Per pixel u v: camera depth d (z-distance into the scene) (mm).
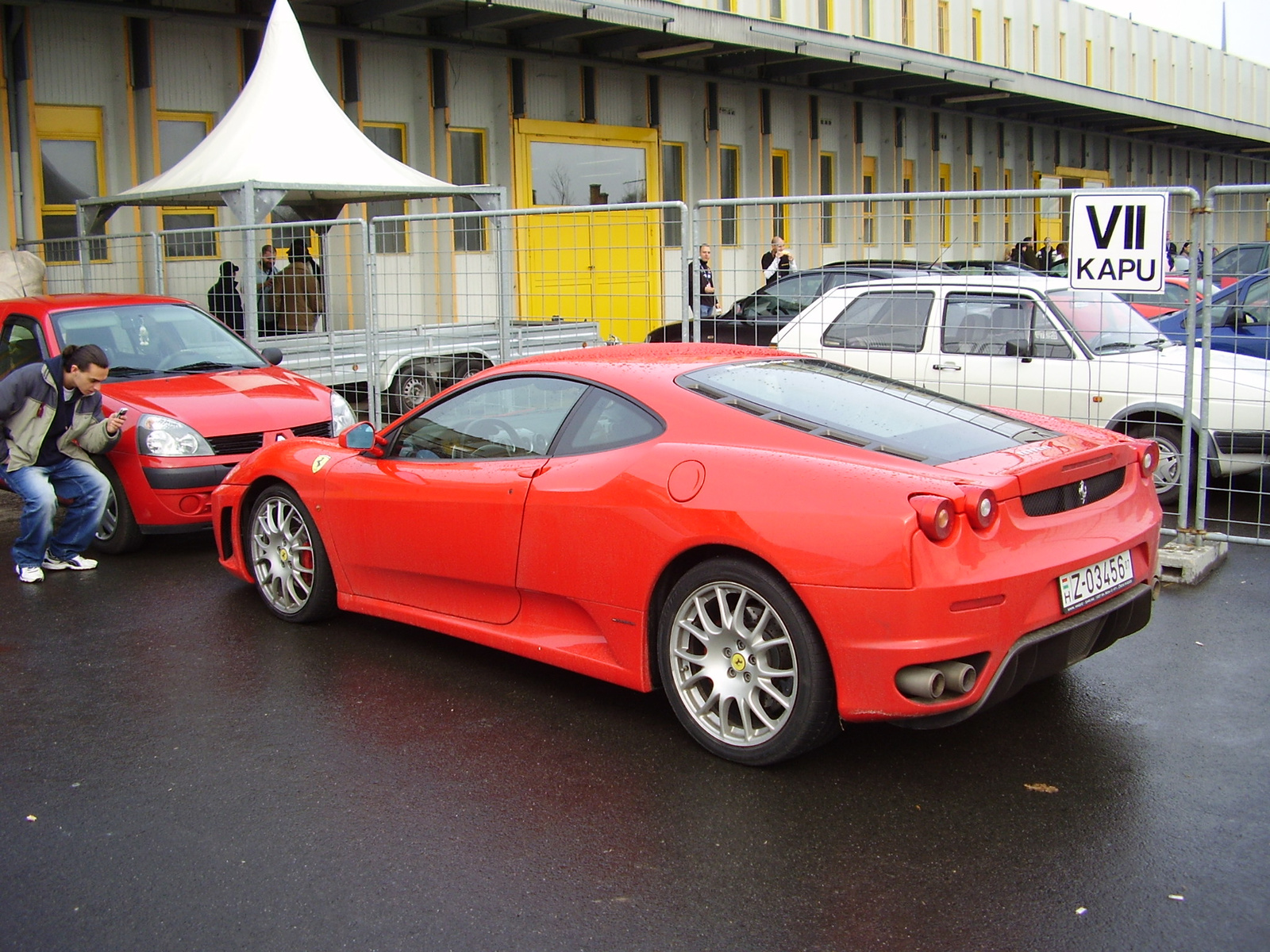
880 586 3406
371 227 9195
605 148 19641
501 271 9164
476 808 3629
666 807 3600
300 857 3348
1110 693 4461
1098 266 6055
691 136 21453
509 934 2926
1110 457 3953
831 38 20750
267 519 5641
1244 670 4672
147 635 5469
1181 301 10047
